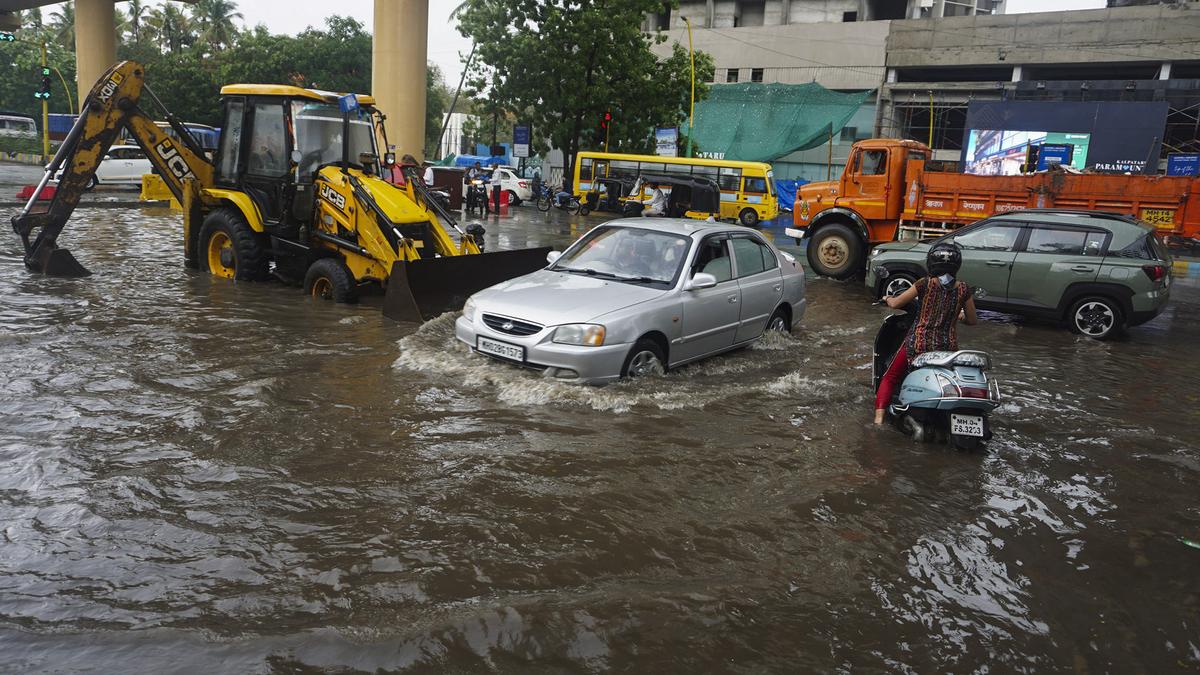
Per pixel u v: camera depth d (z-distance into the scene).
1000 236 11.45
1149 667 3.13
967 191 14.84
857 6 50.84
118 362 6.83
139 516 4.03
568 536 4.02
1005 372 8.38
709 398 6.58
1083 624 3.43
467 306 7.28
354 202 9.97
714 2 54.12
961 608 3.52
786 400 6.66
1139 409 7.06
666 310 7.03
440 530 4.02
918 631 3.31
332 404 5.95
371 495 4.40
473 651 3.00
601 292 7.08
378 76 25.34
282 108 10.59
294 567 3.59
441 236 10.69
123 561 3.59
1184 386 8.03
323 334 8.23
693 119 42.56
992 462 5.46
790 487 4.81
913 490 4.86
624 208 27.25
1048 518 4.56
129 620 3.12
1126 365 8.97
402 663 2.91
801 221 16.64
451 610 3.26
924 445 5.72
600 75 36.91
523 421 5.74
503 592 3.44
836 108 39.62
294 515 4.12
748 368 7.79
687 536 4.09
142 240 15.39
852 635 3.25
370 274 9.96
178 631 3.04
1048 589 3.73
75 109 68.25
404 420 5.66
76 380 6.26
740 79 50.31
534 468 4.89
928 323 5.96
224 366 6.86
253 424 5.44
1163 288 10.49
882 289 12.62
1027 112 34.91
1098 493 4.99
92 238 15.30
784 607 3.44
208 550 3.72
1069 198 14.23
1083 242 10.88
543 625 3.19
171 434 5.19
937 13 51.88
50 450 4.82
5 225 16.77
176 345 7.52
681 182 28.03
